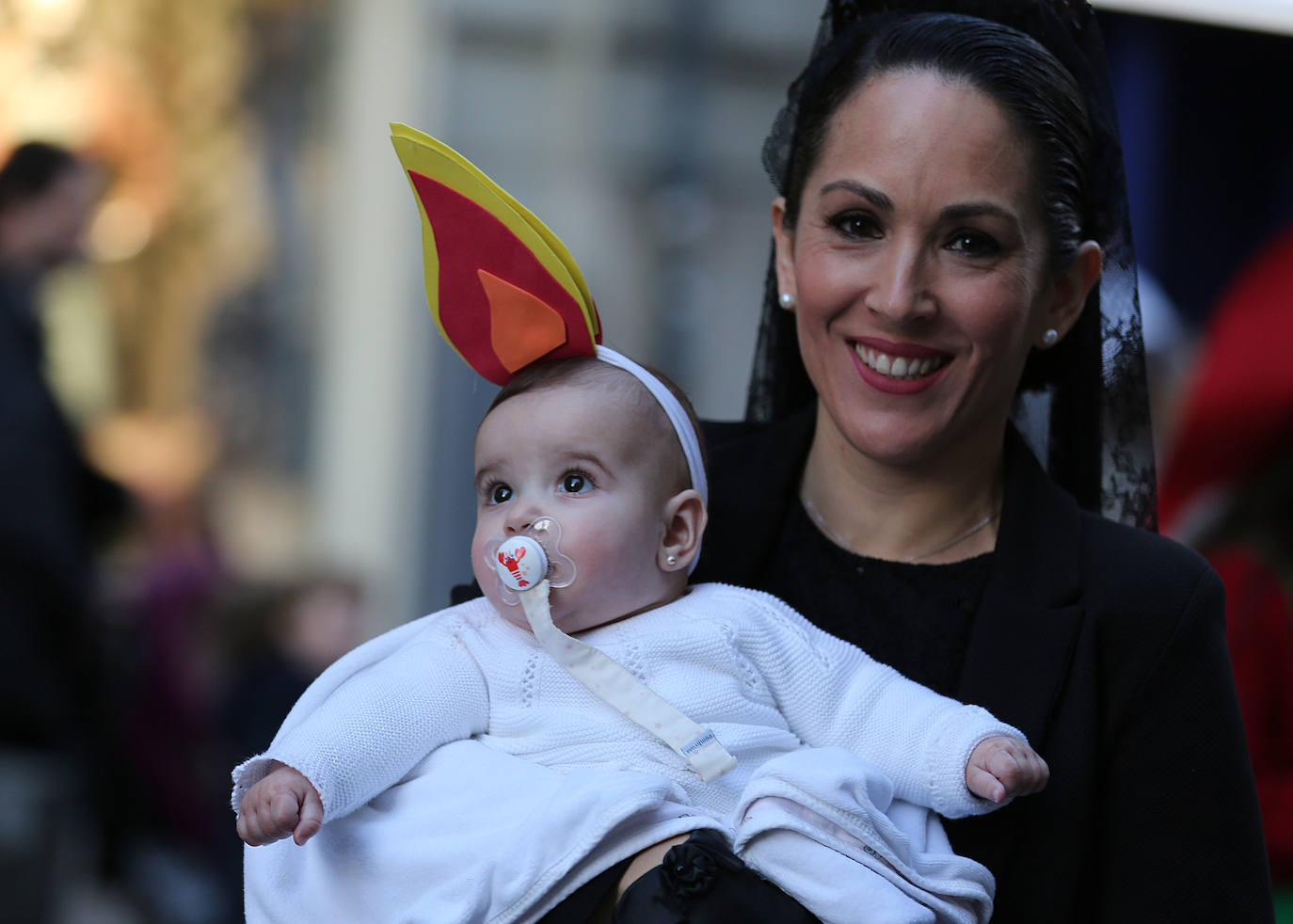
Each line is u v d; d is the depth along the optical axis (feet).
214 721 40.52
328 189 54.60
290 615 42.39
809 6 54.03
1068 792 15.53
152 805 38.06
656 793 14.83
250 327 53.67
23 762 33.40
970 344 15.76
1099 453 18.40
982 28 16.12
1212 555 26.25
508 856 14.52
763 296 19.12
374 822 15.25
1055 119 15.93
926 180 15.43
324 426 54.29
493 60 54.29
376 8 54.13
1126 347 18.17
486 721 16.30
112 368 51.47
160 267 52.24
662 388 17.13
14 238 34.99
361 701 15.52
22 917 32.99
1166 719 15.84
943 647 16.55
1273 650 25.30
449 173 16.14
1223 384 26.63
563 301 16.67
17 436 33.60
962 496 16.98
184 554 44.14
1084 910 15.96
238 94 53.67
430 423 55.26
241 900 38.81
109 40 52.42
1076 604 16.12
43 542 33.50
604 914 14.62
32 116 51.83
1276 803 24.68
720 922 13.88
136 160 52.11
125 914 37.37
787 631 16.57
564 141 54.03
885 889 14.26
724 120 53.98
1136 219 34.53
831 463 17.34
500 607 16.60
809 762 14.87
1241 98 34.06
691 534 16.99
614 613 16.58
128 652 38.83
